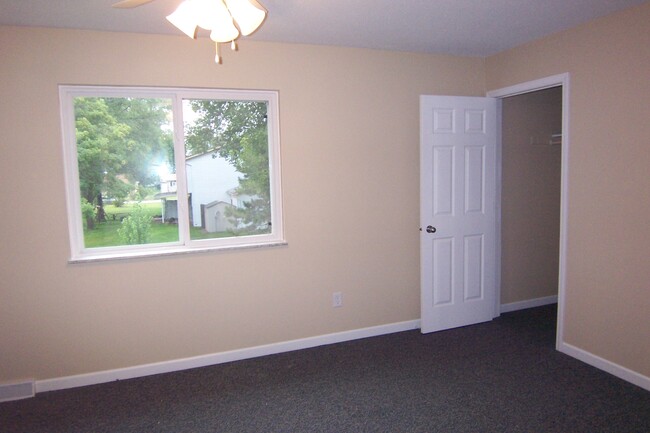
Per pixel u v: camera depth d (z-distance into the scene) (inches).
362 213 135.2
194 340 119.3
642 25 97.9
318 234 130.4
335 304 134.1
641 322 101.7
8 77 100.7
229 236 125.3
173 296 116.6
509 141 153.6
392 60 135.0
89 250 112.9
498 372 111.8
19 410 98.8
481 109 142.2
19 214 103.7
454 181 140.3
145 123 115.3
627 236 103.7
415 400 99.0
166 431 89.7
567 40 116.1
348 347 130.9
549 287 167.9
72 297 108.6
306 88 125.5
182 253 116.3
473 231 144.3
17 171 102.7
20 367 106.0
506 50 137.0
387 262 139.8
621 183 104.4
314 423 91.1
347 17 103.4
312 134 127.3
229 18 66.4
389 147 136.9
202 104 119.4
